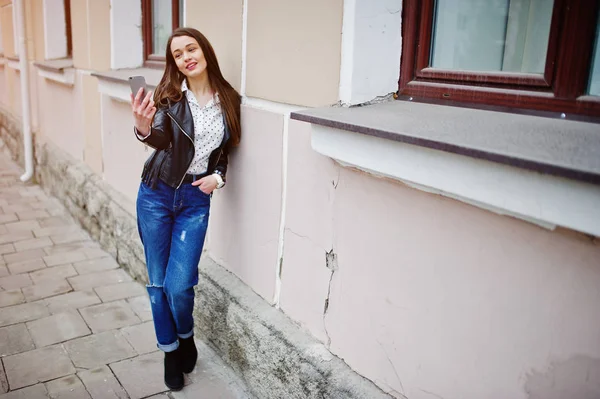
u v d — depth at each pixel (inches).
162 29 151.0
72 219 208.1
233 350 108.0
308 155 86.4
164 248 100.7
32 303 140.9
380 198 74.0
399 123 63.7
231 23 101.9
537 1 64.7
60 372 111.7
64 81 203.5
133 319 134.0
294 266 93.5
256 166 99.8
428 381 70.9
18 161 307.3
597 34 57.5
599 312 51.6
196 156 95.7
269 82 93.4
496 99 67.5
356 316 81.4
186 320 103.0
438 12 76.0
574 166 44.3
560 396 56.1
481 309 62.7
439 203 65.7
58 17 228.2
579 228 48.2
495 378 62.4
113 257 170.6
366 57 77.2
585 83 58.9
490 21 70.2
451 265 65.5
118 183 169.2
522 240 57.2
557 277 54.6
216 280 113.3
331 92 80.4
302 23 84.3
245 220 105.6
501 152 49.1
